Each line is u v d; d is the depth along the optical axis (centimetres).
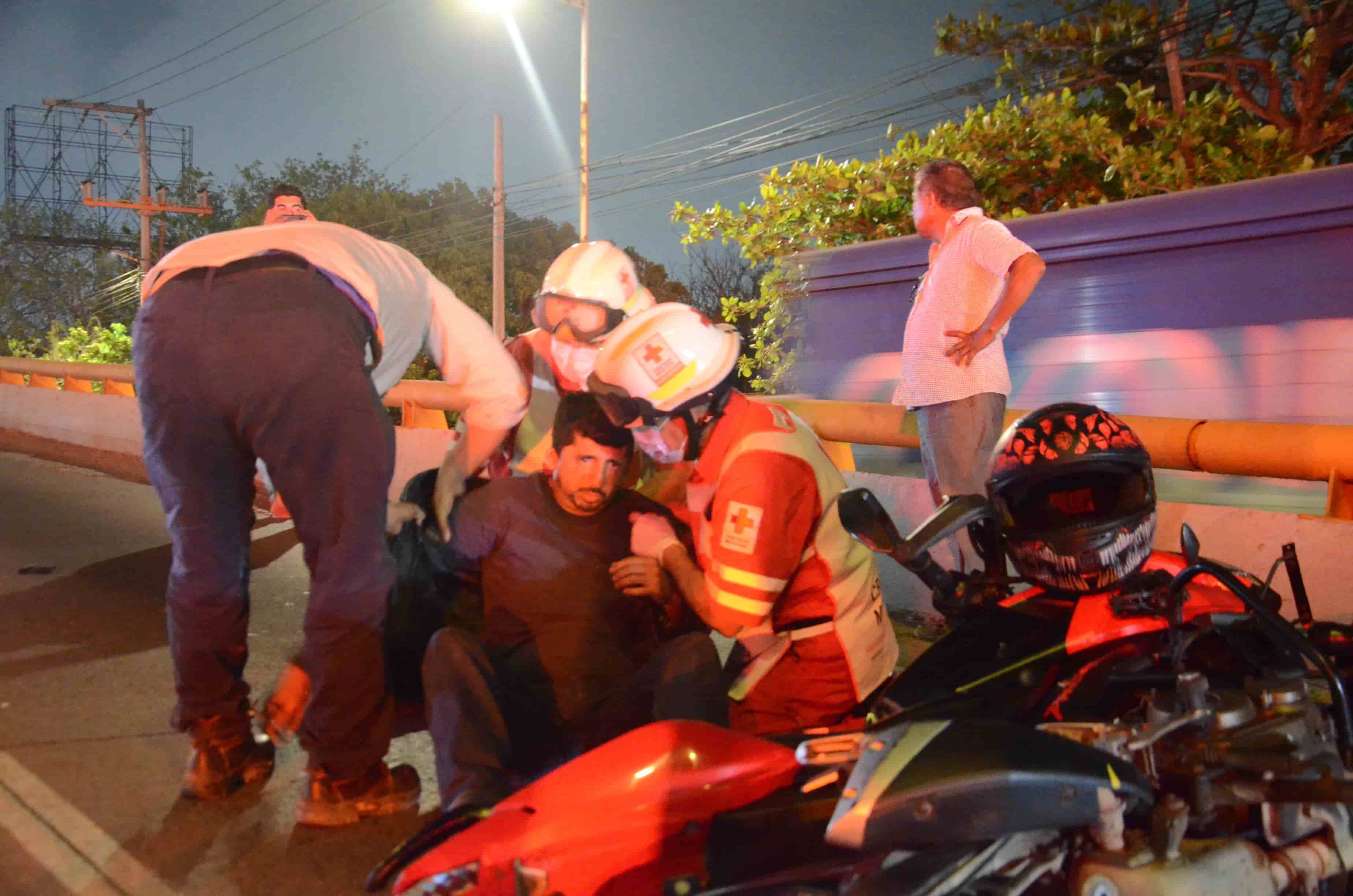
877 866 192
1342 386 680
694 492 289
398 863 219
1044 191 1145
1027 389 835
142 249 4522
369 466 289
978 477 469
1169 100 1348
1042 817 177
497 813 215
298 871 288
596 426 303
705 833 213
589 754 223
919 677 262
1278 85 1223
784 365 1084
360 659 301
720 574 272
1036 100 1127
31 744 370
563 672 310
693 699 273
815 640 288
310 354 279
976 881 186
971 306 463
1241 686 246
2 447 1337
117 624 519
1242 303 724
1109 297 790
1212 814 205
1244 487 693
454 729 261
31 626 516
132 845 301
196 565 311
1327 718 237
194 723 331
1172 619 238
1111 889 181
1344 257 682
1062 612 266
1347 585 402
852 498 260
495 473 417
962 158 1110
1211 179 1052
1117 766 183
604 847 207
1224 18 1196
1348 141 1233
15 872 286
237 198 6278
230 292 282
